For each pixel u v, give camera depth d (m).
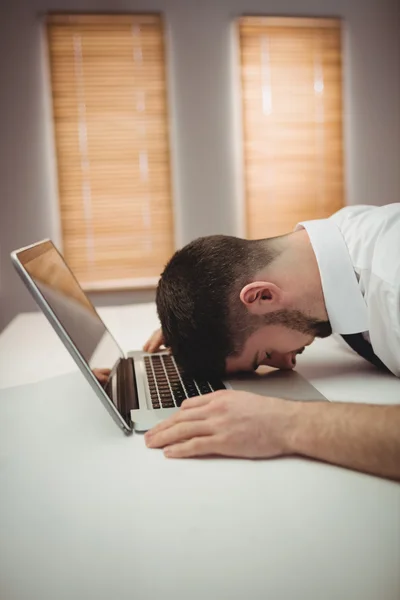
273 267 1.06
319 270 1.07
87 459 0.84
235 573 0.57
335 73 3.81
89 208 3.65
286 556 0.59
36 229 3.64
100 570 0.58
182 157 3.71
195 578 0.56
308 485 0.73
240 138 3.75
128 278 3.72
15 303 3.63
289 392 1.03
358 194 3.96
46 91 3.57
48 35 3.52
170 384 1.11
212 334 1.05
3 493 0.75
